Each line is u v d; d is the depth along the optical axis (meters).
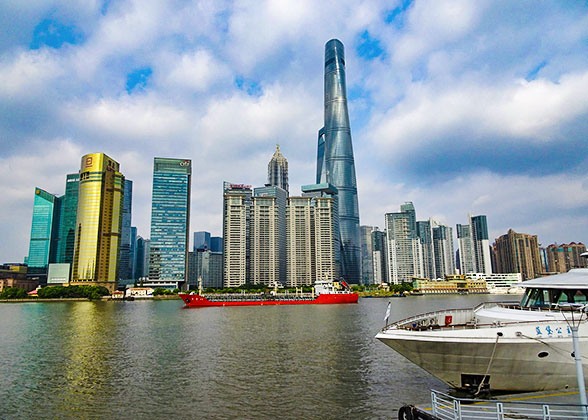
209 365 52.19
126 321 114.38
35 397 38.91
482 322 35.22
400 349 32.38
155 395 39.28
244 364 52.66
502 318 33.19
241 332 86.38
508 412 25.02
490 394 31.05
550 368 29.50
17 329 94.75
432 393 27.16
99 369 50.31
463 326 34.50
